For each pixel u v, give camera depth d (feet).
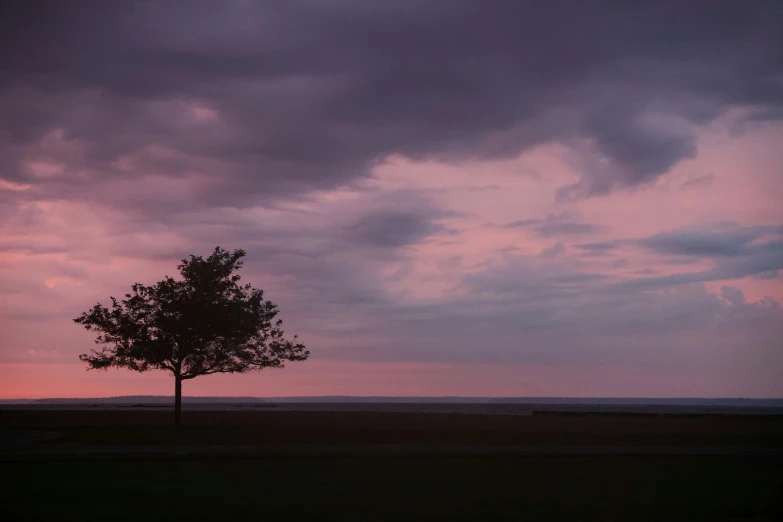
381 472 78.33
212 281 170.09
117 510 52.90
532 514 52.65
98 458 90.27
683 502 58.80
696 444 126.11
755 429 181.98
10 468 79.92
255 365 174.19
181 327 165.07
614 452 104.17
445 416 273.95
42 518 49.52
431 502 57.77
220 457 93.45
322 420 207.00
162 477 72.90
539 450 107.76
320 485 67.51
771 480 73.77
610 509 55.11
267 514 51.78
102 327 166.09
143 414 255.29
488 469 81.82
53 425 162.50
